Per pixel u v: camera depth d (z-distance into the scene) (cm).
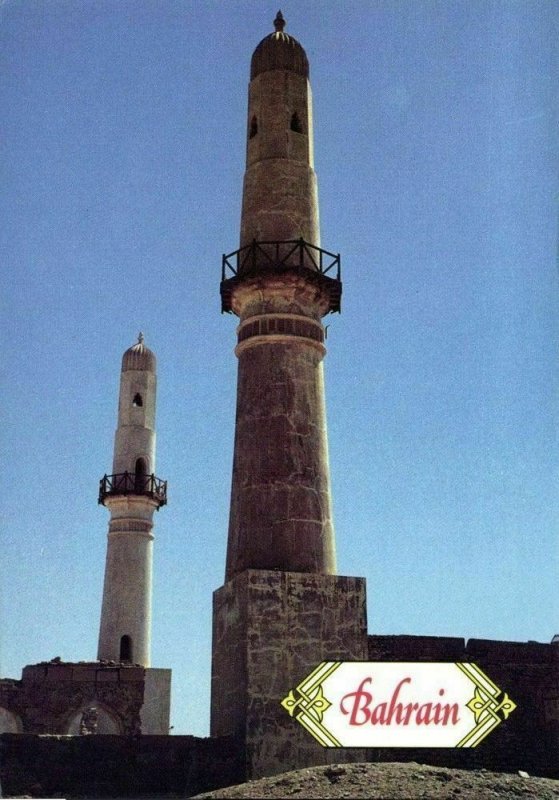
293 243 3144
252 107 3394
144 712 4256
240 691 2647
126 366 5366
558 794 1995
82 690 4234
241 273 3131
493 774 2108
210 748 2586
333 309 3238
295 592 2753
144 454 5172
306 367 3086
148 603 4956
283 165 3250
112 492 5034
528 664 2995
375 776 2031
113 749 2534
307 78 3434
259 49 3447
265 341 3084
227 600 2839
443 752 2755
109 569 4969
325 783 2014
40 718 4156
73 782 2484
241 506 2962
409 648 2903
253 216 3222
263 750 2569
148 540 5047
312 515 2931
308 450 3000
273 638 2688
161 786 2519
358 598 2819
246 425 3041
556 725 2956
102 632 4878
